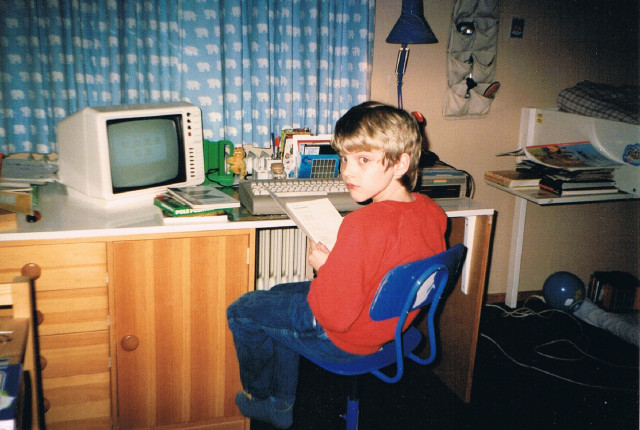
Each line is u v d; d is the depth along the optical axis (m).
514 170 2.61
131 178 1.75
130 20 1.91
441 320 2.20
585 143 2.37
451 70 2.45
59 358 1.56
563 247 3.03
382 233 1.12
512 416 2.00
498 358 2.39
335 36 2.20
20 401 1.03
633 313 2.73
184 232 1.57
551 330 2.67
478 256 1.94
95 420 1.66
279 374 1.46
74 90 1.92
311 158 1.90
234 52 2.04
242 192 1.78
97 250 1.51
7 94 1.86
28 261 1.46
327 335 1.28
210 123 2.07
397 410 2.02
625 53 2.78
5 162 1.87
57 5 1.81
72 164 1.76
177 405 1.74
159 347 1.66
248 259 1.66
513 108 2.68
